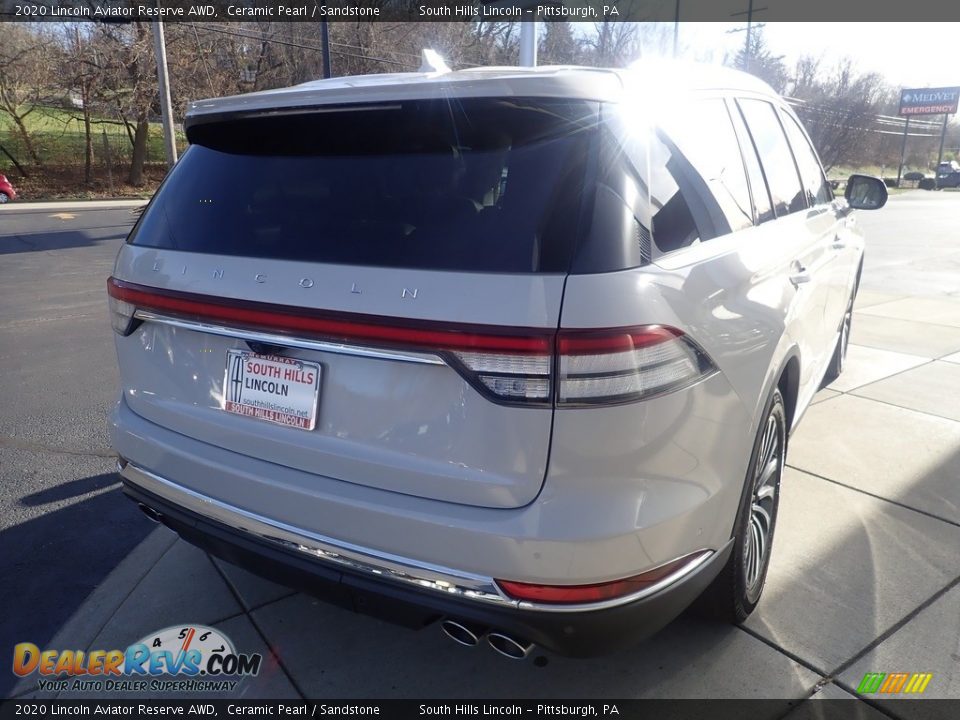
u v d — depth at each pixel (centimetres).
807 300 308
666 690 239
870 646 257
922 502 359
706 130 253
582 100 191
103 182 3055
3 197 2461
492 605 187
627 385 176
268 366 213
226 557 233
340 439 202
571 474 178
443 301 180
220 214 229
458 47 3294
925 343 663
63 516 354
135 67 2906
